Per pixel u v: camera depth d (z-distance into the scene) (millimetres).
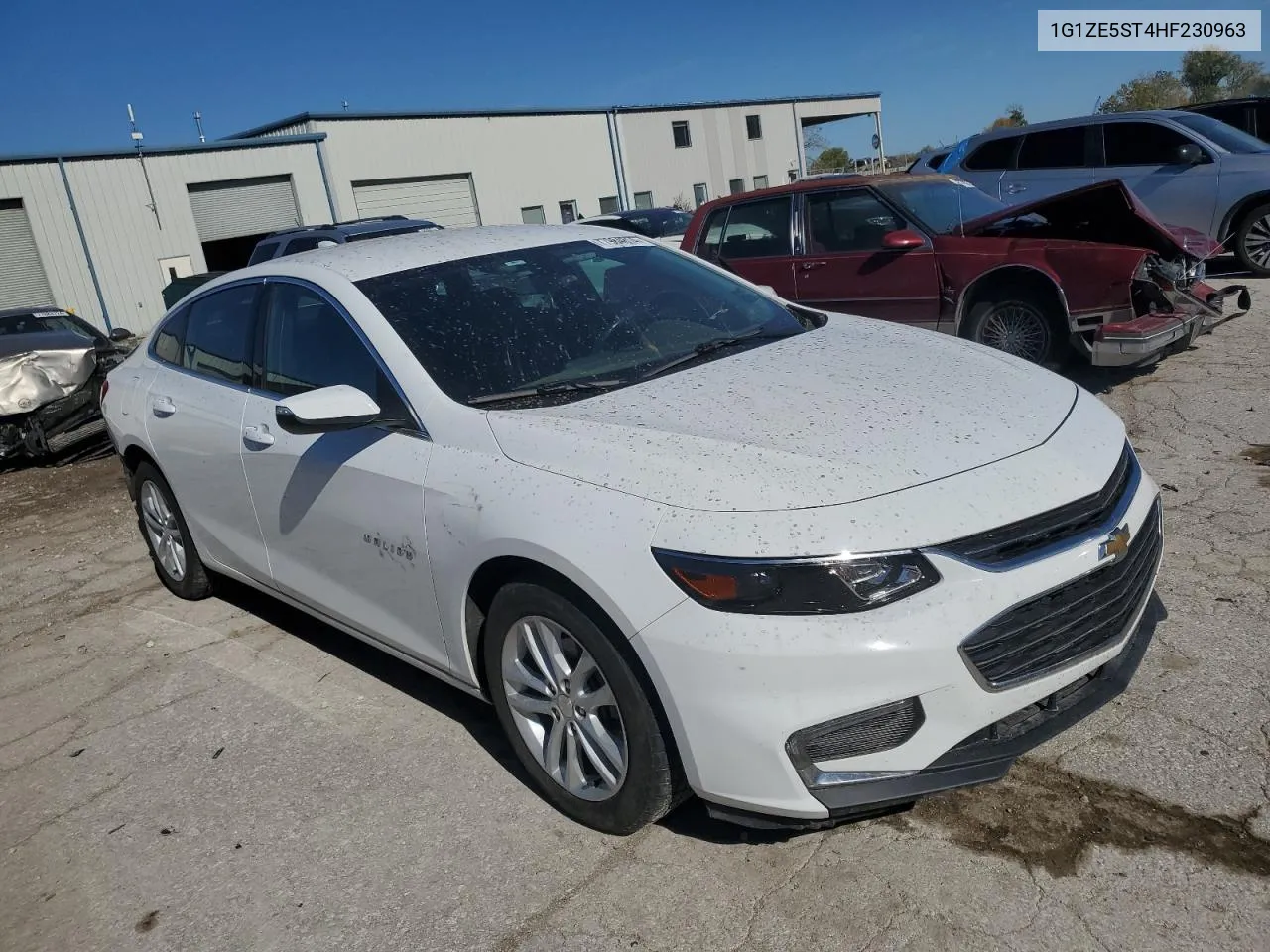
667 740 2559
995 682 2439
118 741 3736
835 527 2367
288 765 3416
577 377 3234
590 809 2816
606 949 2422
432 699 3744
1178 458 5324
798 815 2389
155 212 26312
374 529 3229
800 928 2396
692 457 2602
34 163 24391
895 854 2600
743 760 2377
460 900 2654
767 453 2594
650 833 2822
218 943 2621
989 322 6938
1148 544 2883
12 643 4836
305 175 29062
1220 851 2467
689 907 2516
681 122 39938
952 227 7188
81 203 25156
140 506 5027
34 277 24656
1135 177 11141
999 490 2514
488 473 2840
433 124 31891
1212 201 10695
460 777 3211
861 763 2383
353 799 3166
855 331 3670
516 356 3279
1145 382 6930
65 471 8641
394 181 31297
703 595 2369
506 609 2867
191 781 3393
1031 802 2729
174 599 5105
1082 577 2541
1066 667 2551
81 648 4648
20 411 8188
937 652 2326
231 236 27875
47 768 3621
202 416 4094
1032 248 6586
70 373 8438
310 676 4059
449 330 3322
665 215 16281
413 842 2918
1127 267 6230
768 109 43594
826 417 2781
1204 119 11109
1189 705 3059
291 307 3736
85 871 2996
